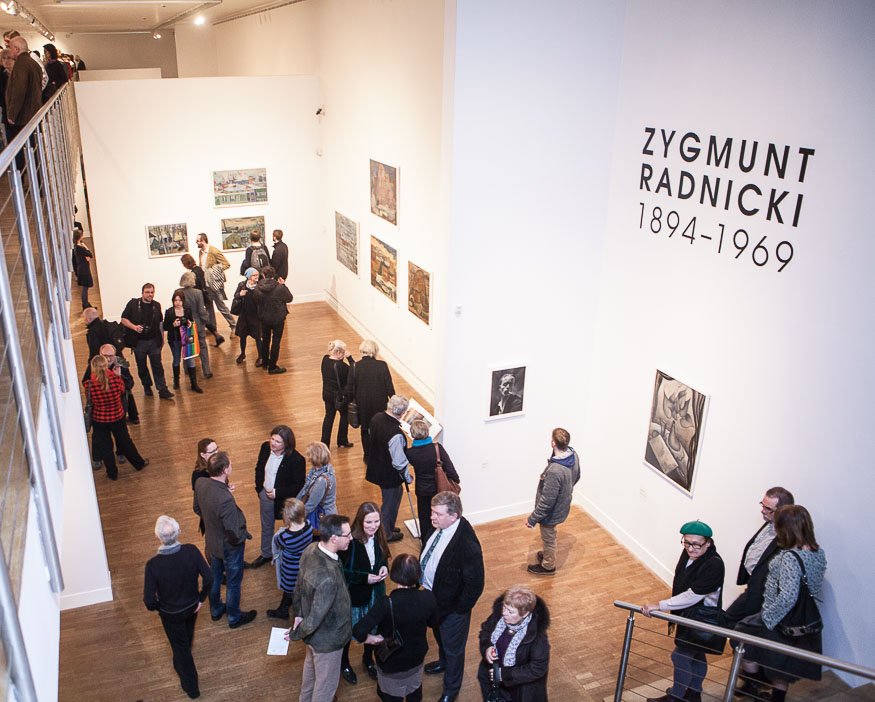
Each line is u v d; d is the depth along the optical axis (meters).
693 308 6.38
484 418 7.64
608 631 6.44
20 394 2.33
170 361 11.56
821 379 5.23
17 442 2.67
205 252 11.98
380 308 11.67
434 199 9.31
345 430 9.04
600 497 8.03
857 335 4.92
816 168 5.08
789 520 4.89
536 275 7.32
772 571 4.89
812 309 5.23
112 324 9.44
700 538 5.17
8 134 6.61
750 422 5.89
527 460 8.05
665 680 5.85
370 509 5.35
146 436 9.26
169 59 22.22
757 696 5.01
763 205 5.55
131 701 5.50
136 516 7.70
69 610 6.43
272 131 12.96
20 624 1.97
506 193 6.93
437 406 7.54
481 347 7.36
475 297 7.16
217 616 6.31
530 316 7.45
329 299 14.25
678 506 6.84
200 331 10.62
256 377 11.00
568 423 8.08
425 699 5.66
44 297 4.10
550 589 6.96
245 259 12.27
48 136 5.09
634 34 6.68
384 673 4.93
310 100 13.03
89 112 11.71
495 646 4.61
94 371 7.84
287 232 13.70
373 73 10.62
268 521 6.79
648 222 6.82
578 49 6.71
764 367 5.71
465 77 6.42
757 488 5.91
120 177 12.19
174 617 5.22
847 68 4.79
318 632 4.91
